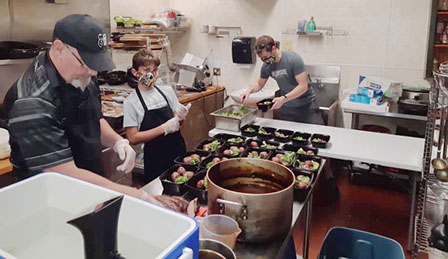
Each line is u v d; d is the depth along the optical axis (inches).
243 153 89.4
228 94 195.3
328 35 170.4
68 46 55.9
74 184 37.9
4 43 109.0
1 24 109.2
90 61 55.8
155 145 102.6
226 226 50.2
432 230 66.5
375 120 170.4
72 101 63.5
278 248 52.4
